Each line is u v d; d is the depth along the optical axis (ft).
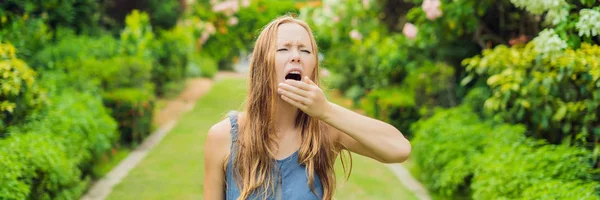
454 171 15.71
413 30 25.27
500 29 21.06
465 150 16.72
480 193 13.21
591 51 11.89
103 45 29.55
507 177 12.46
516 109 16.39
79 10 29.25
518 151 13.80
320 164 5.97
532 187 11.59
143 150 24.41
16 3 21.90
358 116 5.52
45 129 15.46
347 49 40.78
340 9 38.78
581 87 13.66
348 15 38.40
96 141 18.43
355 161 22.82
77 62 24.72
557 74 13.96
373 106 29.81
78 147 16.52
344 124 5.42
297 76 5.80
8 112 14.97
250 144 5.80
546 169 12.49
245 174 5.79
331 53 41.78
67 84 22.38
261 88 5.84
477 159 14.73
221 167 6.05
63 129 16.21
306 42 5.83
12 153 12.43
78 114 17.78
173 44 41.32
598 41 14.11
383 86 32.53
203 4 47.65
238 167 5.85
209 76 59.41
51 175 13.57
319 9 41.70
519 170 12.30
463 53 22.52
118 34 36.01
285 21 5.94
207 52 50.83
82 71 24.41
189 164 21.77
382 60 32.07
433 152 17.39
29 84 15.03
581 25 11.68
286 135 5.97
